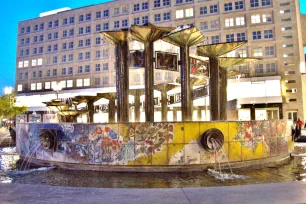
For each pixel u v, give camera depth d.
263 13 42.75
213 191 5.09
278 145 10.98
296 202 4.36
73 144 9.30
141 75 34.44
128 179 7.74
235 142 9.40
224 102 13.44
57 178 7.94
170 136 8.74
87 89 51.81
